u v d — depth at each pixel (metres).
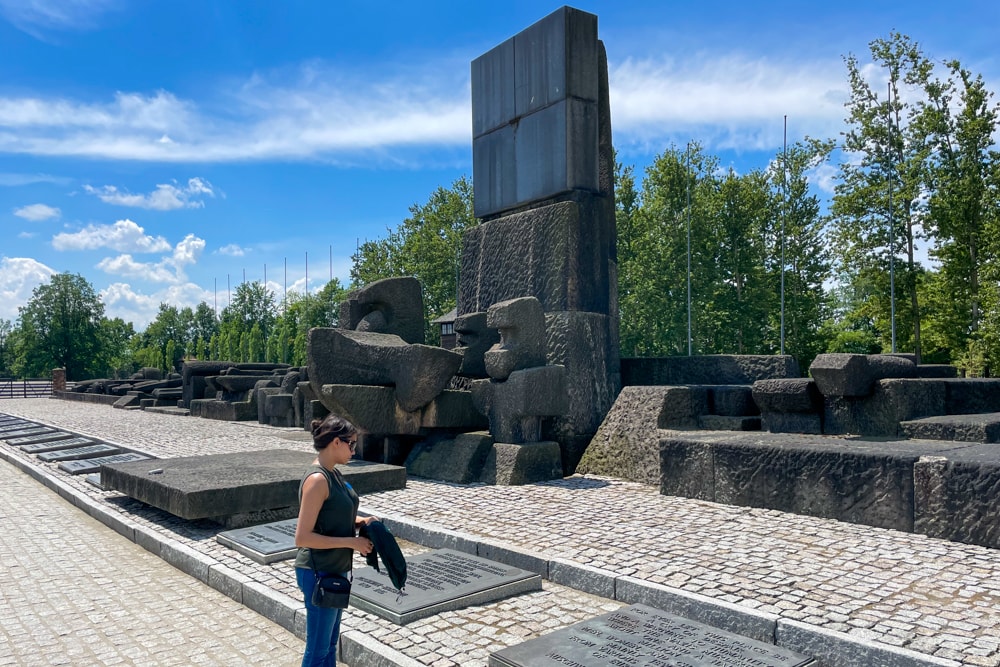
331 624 3.43
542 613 4.77
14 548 7.41
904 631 3.93
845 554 5.52
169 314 114.75
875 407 8.39
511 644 4.25
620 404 10.05
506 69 12.87
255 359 81.25
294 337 78.62
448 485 9.27
